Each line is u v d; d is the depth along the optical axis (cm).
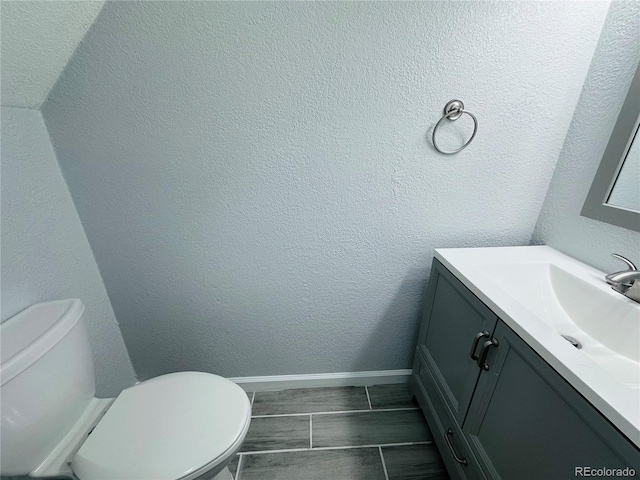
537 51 89
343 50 84
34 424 68
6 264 76
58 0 63
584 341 81
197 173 98
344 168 100
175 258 111
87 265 105
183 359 133
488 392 80
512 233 117
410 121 95
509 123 98
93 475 69
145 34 79
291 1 78
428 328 118
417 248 117
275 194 103
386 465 112
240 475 108
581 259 99
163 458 72
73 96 85
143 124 90
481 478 82
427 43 85
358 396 141
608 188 88
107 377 115
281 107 90
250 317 126
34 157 85
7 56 65
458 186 106
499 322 74
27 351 66
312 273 118
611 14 84
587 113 93
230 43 81
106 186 98
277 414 132
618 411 46
